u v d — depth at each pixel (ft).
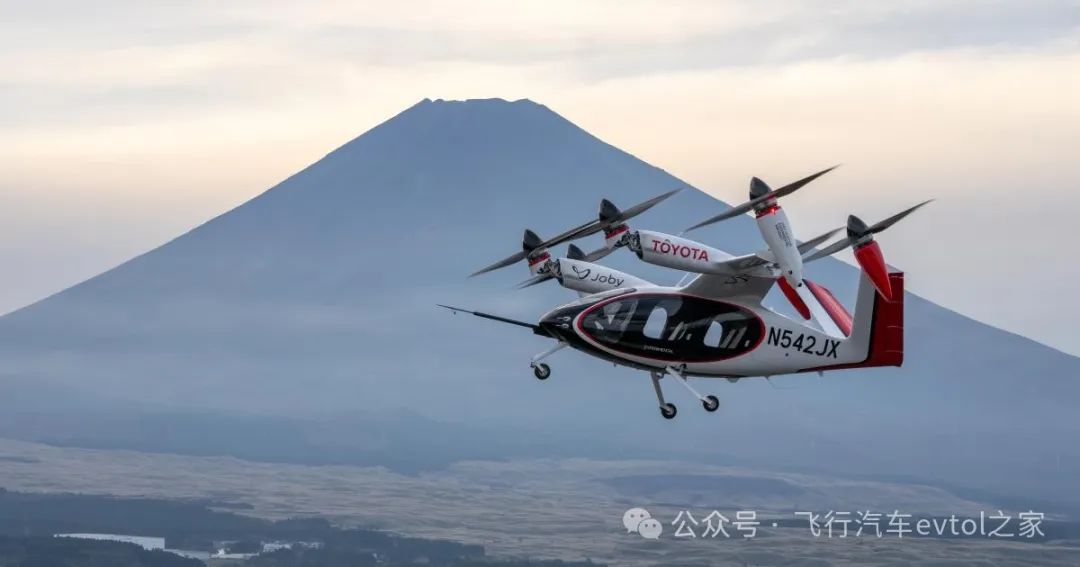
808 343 310.04
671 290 305.32
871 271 276.41
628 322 300.40
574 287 315.37
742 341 305.53
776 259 269.85
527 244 315.37
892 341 315.17
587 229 304.50
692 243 294.25
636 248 296.30
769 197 268.82
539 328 302.45
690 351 302.25
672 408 306.96
